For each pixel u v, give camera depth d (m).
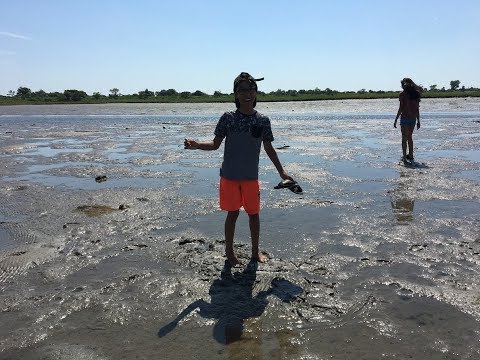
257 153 2.93
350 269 2.85
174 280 2.72
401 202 4.41
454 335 2.10
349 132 12.40
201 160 7.35
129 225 3.78
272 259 3.02
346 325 2.20
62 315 2.32
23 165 7.02
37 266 2.95
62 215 4.11
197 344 2.05
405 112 6.81
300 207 4.25
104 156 7.94
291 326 2.20
